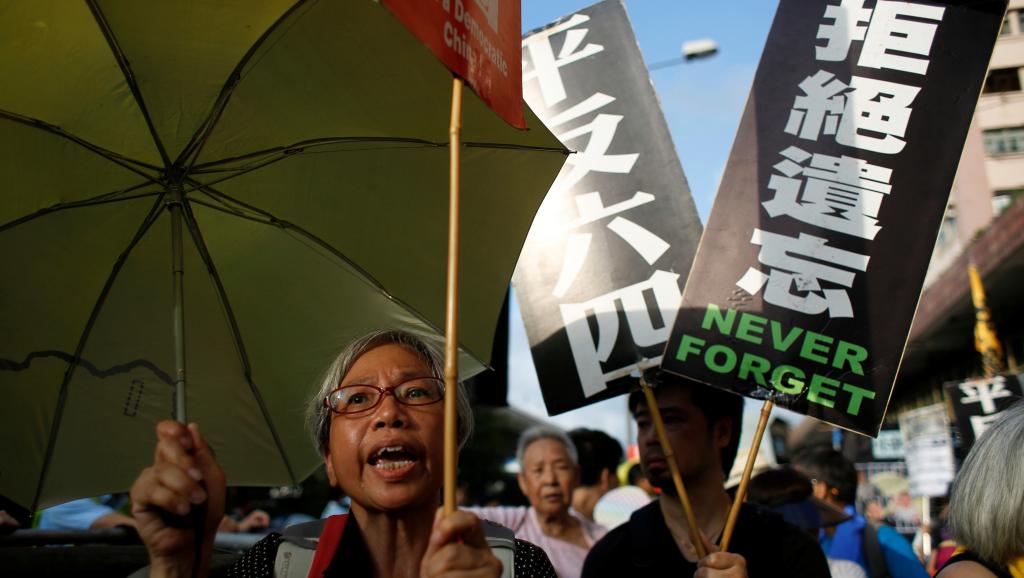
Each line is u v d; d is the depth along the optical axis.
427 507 1.88
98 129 1.93
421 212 2.22
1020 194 10.59
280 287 2.24
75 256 2.04
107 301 2.08
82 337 2.06
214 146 2.02
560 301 2.86
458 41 1.56
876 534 4.07
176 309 1.89
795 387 2.37
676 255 2.80
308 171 2.14
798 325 2.42
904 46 2.54
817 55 2.59
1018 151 19.98
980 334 9.74
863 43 2.57
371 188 2.18
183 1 1.77
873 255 2.42
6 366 1.98
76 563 2.15
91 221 2.04
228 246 2.18
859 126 2.52
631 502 5.01
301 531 1.95
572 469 4.29
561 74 3.06
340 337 2.30
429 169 2.20
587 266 2.87
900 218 2.44
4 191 1.93
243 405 2.26
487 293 2.30
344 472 1.86
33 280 2.00
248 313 2.23
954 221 20.61
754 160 2.56
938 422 9.18
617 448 5.12
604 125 2.97
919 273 2.39
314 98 2.01
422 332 2.28
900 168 2.47
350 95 2.02
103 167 1.99
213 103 1.96
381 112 2.07
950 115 2.48
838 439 11.27
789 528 2.52
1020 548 1.94
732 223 2.53
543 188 2.33
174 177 2.01
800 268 2.46
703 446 2.60
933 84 2.51
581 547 4.23
